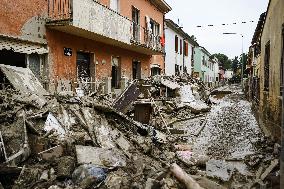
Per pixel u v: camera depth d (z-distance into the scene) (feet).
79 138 21.97
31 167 18.58
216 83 192.75
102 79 54.85
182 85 69.87
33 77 29.84
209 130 39.40
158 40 77.66
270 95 32.96
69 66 45.03
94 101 29.81
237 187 19.19
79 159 19.22
